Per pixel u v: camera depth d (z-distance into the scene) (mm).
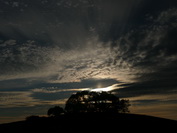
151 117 35969
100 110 48531
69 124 30781
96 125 29781
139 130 26734
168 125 29781
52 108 46438
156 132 25812
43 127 28984
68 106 47438
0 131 27750
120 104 48906
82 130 26766
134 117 35750
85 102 49406
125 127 28359
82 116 37594
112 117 35938
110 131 26188
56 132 25703
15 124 32062
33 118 36375
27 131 26781
